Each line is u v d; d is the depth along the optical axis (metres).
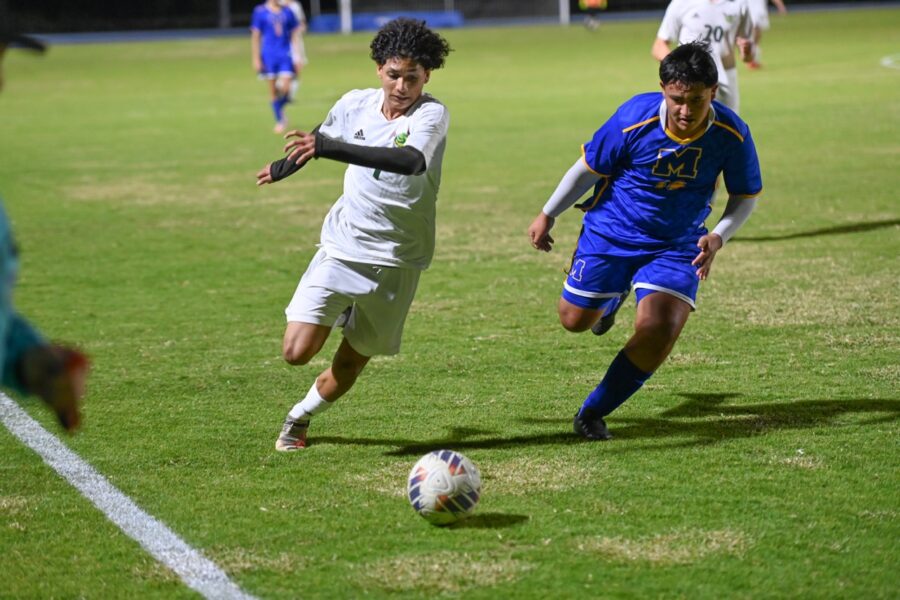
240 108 57.91
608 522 10.91
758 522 10.85
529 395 15.31
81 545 10.64
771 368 16.23
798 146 39.78
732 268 22.86
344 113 12.63
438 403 15.02
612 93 59.31
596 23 117.06
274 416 14.66
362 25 129.00
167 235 27.89
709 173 13.02
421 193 12.37
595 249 13.57
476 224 28.41
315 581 9.77
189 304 21.11
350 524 11.00
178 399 15.45
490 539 10.57
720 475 12.14
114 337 18.83
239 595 9.55
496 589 9.55
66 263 24.84
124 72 82.31
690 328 18.53
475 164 38.44
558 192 13.52
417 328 18.98
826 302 19.92
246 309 20.66
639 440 13.38
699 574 9.77
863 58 74.44
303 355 12.61
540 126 47.78
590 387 15.64
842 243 24.84
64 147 44.84
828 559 10.03
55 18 132.50
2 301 6.36
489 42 103.94
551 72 72.75
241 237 27.53
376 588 9.61
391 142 12.23
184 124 51.88
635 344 13.05
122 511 11.45
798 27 107.50
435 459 10.82
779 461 12.55
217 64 87.62
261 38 48.34
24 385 6.59
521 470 12.41
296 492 11.91
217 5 137.62
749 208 13.38
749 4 25.59
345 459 12.96
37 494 11.98
